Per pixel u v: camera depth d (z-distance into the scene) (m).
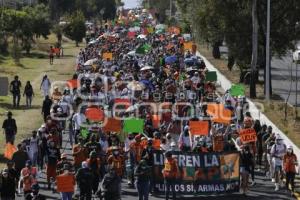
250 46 93.00
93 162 39.94
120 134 49.22
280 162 45.56
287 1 89.69
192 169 43.16
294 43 97.31
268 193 44.41
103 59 107.81
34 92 95.88
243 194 43.81
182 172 43.06
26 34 160.12
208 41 100.62
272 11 89.88
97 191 39.81
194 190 43.22
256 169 51.75
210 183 43.41
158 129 54.75
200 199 42.75
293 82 105.69
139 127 48.50
